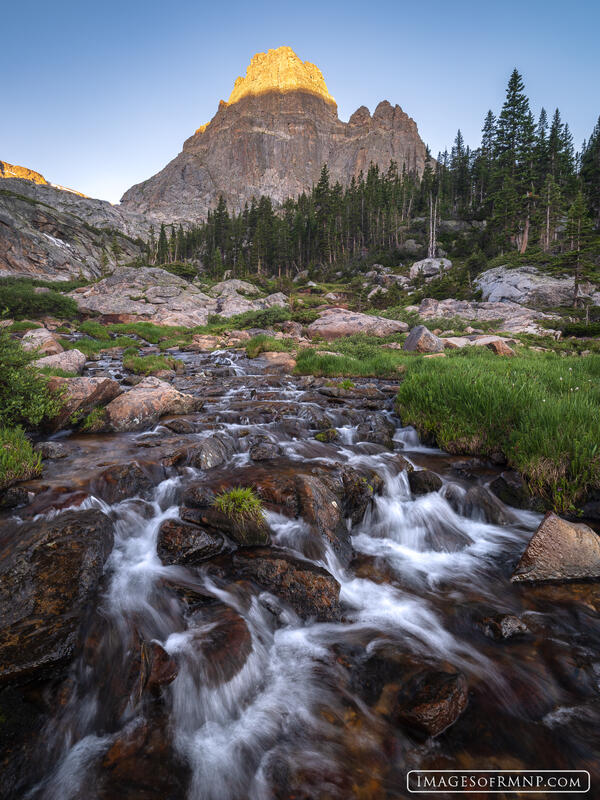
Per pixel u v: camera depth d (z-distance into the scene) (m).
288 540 4.62
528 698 3.03
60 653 3.13
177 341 30.22
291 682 3.19
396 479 6.62
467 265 62.69
